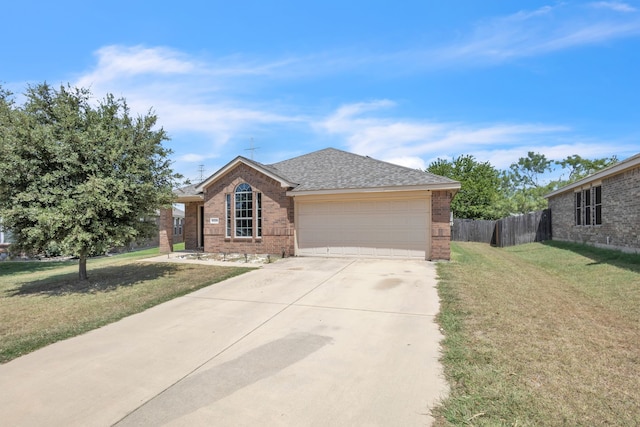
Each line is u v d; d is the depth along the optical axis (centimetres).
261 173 1334
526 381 330
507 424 265
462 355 391
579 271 933
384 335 468
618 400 296
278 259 1211
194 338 471
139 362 396
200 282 830
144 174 852
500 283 780
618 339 436
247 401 309
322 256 1260
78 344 456
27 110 805
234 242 1385
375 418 279
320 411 291
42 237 740
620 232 1180
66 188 776
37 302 678
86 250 799
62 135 782
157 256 1394
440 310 572
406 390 322
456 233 2325
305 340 456
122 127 865
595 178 1316
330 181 1291
